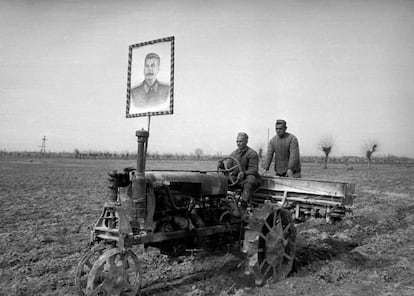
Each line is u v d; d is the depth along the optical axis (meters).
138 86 5.46
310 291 5.04
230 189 6.14
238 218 5.78
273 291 5.02
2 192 15.39
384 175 26.92
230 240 5.84
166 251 5.14
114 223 4.34
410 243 7.85
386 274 5.68
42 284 5.11
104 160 58.28
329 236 8.34
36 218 9.88
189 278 5.40
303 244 7.48
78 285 4.21
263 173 7.58
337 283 5.37
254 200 6.86
